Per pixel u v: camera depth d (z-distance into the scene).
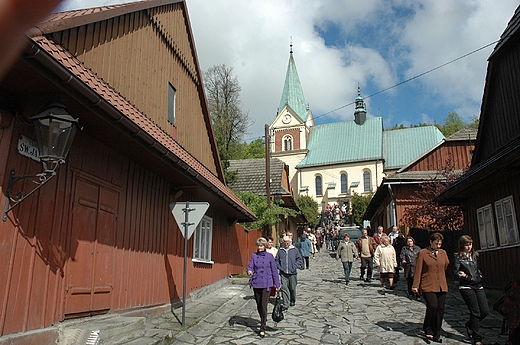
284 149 73.56
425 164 28.00
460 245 7.57
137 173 8.52
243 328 8.62
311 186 69.06
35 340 5.21
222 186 14.09
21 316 5.12
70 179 6.25
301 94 76.81
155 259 9.31
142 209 8.73
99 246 7.00
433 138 67.06
